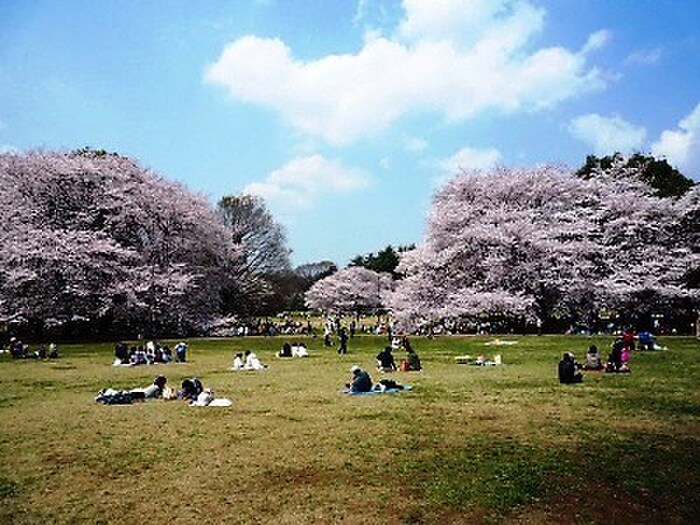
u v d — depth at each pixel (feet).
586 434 41.63
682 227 161.07
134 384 72.49
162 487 32.19
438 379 71.51
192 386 60.13
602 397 56.08
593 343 117.19
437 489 30.99
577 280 147.23
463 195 175.01
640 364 80.43
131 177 182.29
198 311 180.55
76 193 168.45
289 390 65.21
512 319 159.74
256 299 225.15
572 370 65.31
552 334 148.25
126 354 96.73
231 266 205.87
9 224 156.25
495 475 32.96
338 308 337.11
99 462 37.01
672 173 200.23
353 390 62.28
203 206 188.85
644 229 157.99
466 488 31.04
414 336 152.46
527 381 68.13
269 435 43.29
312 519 27.45
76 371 86.58
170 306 166.81
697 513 27.73
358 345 134.51
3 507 29.55
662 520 27.02
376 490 31.07
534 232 152.97
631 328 148.05
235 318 191.52
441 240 167.22
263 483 32.55
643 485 31.17
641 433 41.70
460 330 160.25
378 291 339.57
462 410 51.29
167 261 177.47
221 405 55.57
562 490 30.58
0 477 34.27
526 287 153.89
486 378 71.51
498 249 153.28
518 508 28.35
